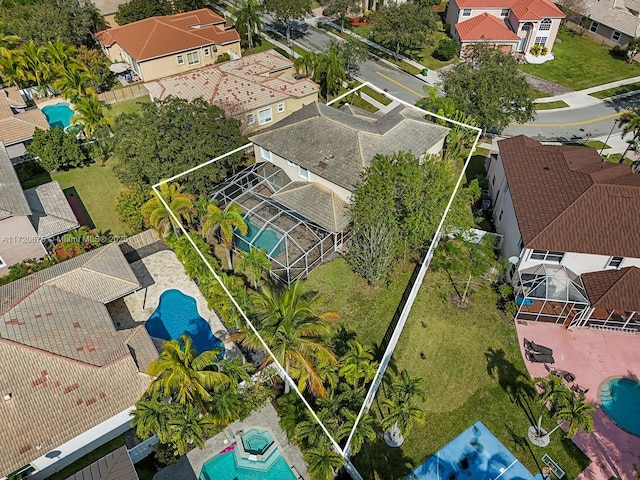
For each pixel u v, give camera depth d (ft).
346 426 87.30
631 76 236.02
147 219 128.98
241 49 262.26
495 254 137.59
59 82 188.14
